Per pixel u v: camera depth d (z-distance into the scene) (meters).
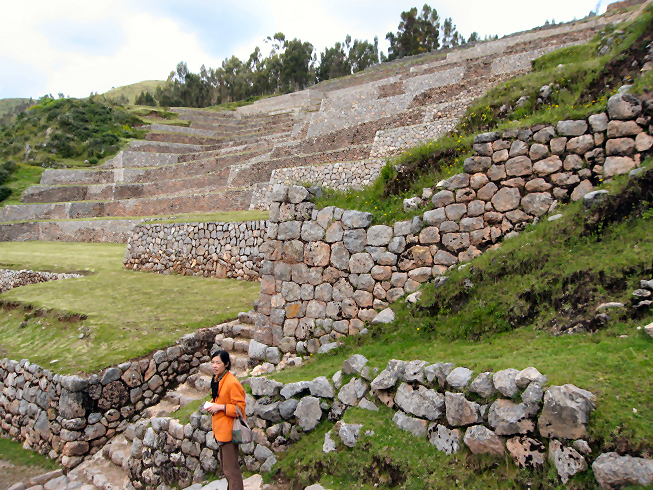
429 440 4.62
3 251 27.91
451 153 8.35
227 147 51.06
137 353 9.70
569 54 17.30
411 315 6.86
